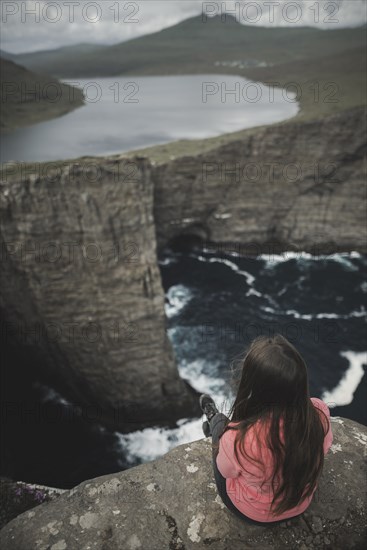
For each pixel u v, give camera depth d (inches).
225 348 1594.5
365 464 180.1
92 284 1266.0
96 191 1238.9
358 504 163.6
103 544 151.7
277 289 2016.5
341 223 2391.7
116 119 4463.6
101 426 1264.8
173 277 2160.4
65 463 1112.8
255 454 119.6
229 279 2126.0
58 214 1203.2
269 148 2271.2
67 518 160.4
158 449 1232.8
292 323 1738.4
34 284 1219.2
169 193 2267.5
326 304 1873.8
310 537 152.7
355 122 2174.0
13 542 153.4
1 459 1087.6
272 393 117.6
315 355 1535.4
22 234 1170.6
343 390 1376.7
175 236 2432.3
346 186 2314.2
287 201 2391.7
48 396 1362.0
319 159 2281.0
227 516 159.0
